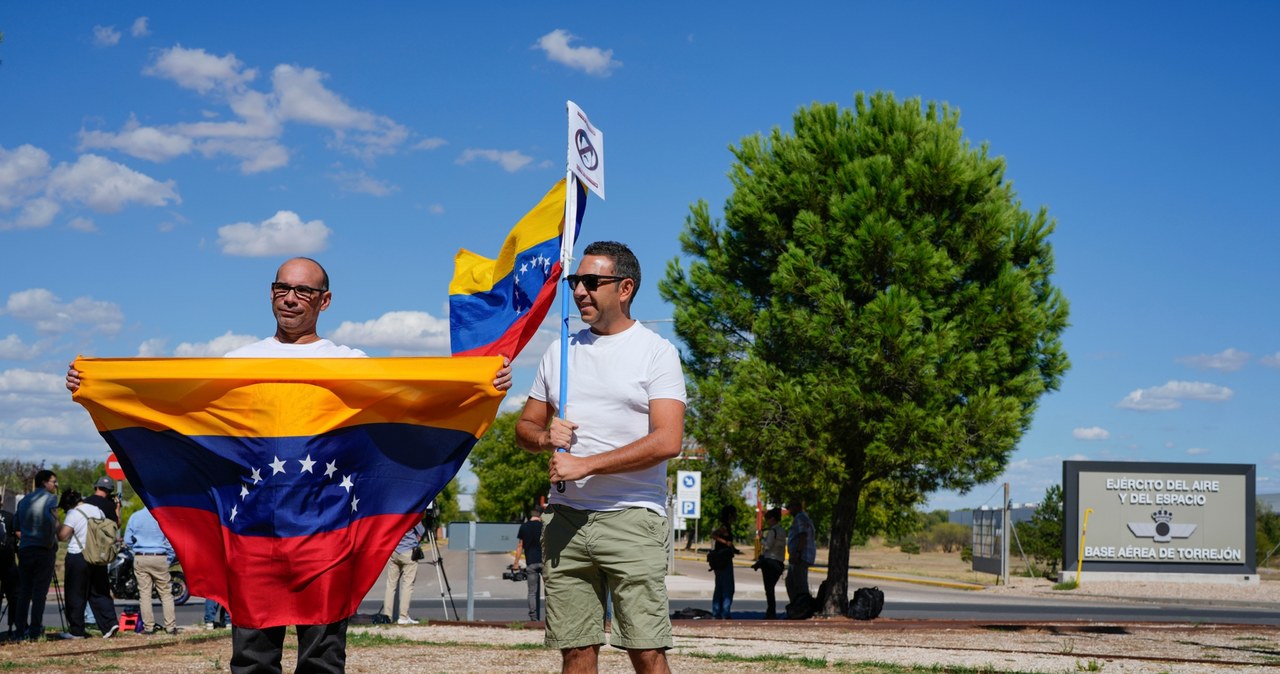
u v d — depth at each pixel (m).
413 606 22.86
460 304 8.00
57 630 15.34
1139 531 36.28
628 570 5.00
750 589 30.77
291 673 9.57
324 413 5.41
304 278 5.50
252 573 5.28
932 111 21.30
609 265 5.16
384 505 5.54
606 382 5.11
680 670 9.98
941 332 19.33
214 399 5.38
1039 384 20.11
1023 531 46.53
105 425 5.45
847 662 10.66
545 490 79.62
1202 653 12.07
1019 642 13.43
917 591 33.44
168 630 14.91
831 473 19.72
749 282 21.16
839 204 19.55
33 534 13.94
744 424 19.81
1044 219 20.70
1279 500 51.41
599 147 6.28
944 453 19.09
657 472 5.13
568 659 5.22
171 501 5.46
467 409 5.56
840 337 19.36
